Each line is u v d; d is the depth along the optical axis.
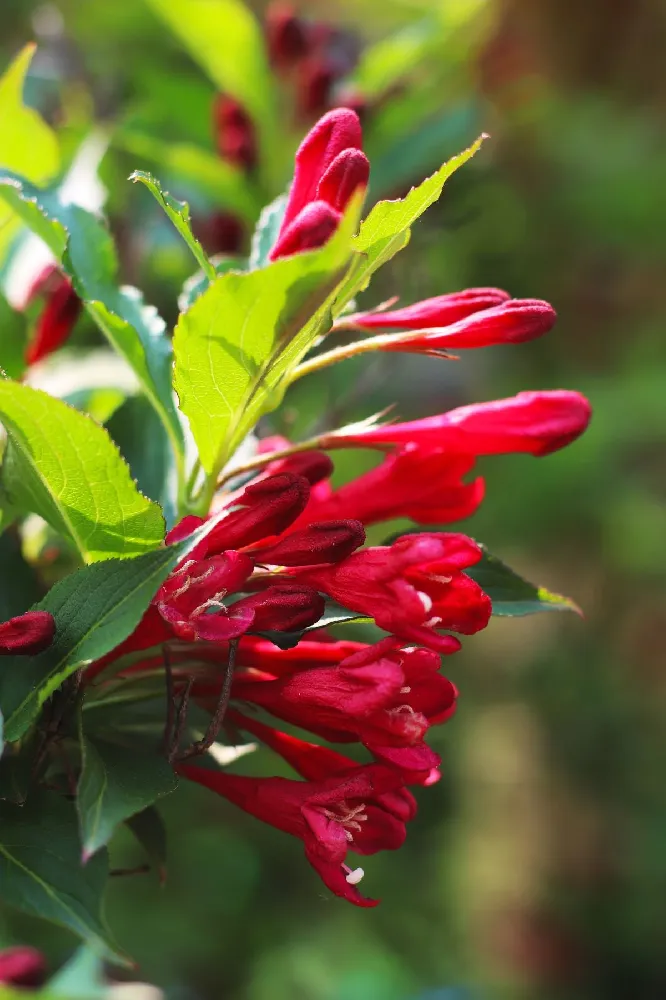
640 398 0.91
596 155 0.87
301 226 0.32
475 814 0.99
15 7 0.67
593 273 0.95
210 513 0.34
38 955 0.39
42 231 0.35
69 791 0.33
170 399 0.34
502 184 0.80
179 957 0.87
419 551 0.32
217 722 0.32
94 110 0.58
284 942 0.92
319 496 0.35
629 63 0.91
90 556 0.32
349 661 0.32
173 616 0.31
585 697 0.98
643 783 0.96
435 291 0.63
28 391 0.30
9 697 0.31
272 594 0.32
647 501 0.92
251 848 0.96
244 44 0.51
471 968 0.94
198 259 0.33
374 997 0.89
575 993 0.93
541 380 0.96
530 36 0.84
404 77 0.54
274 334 0.31
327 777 0.33
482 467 0.95
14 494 0.33
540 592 0.34
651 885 0.93
